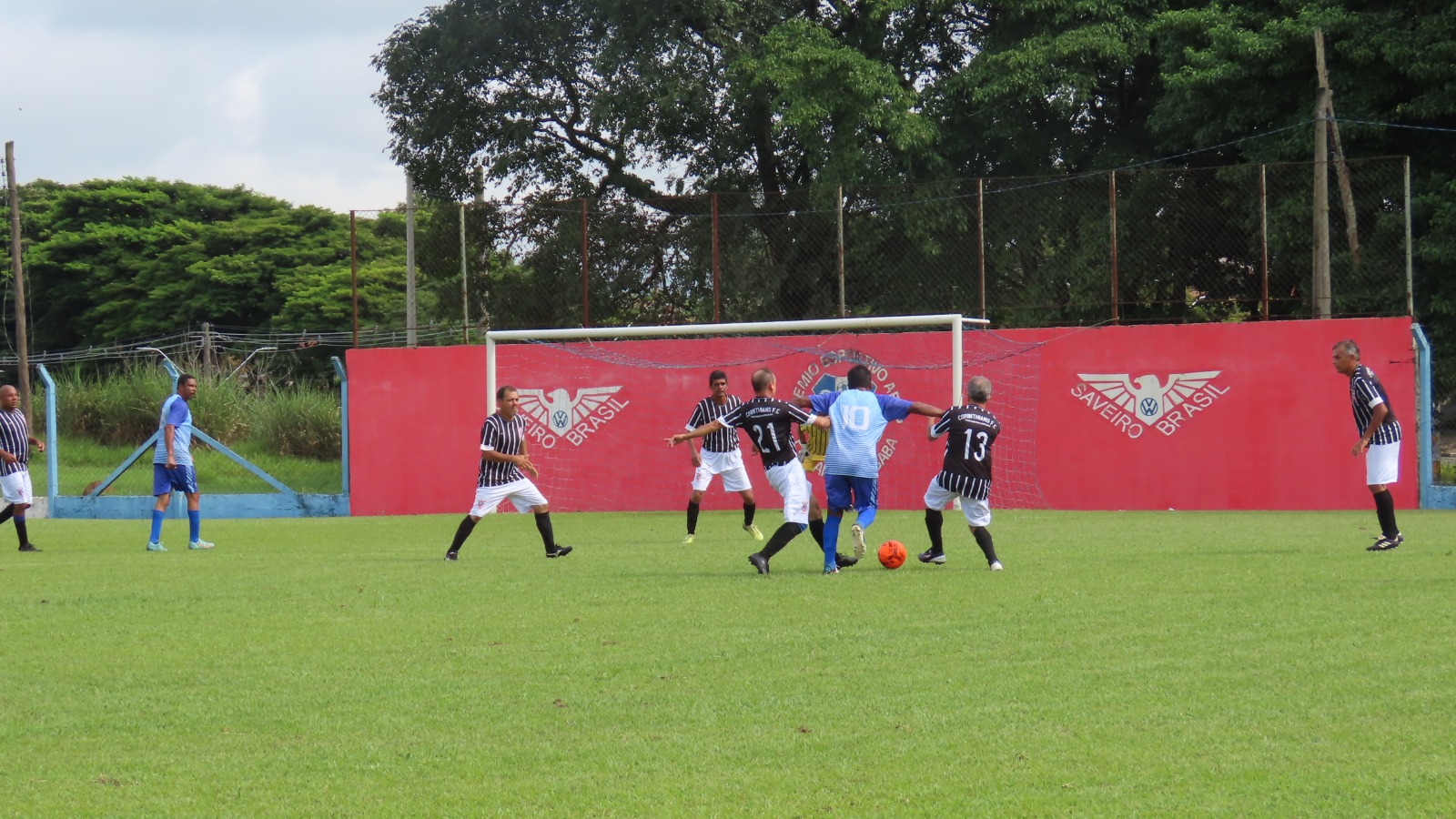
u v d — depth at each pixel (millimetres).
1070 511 33406
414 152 60906
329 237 91938
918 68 55969
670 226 40250
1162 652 12570
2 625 15383
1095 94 51938
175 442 26141
